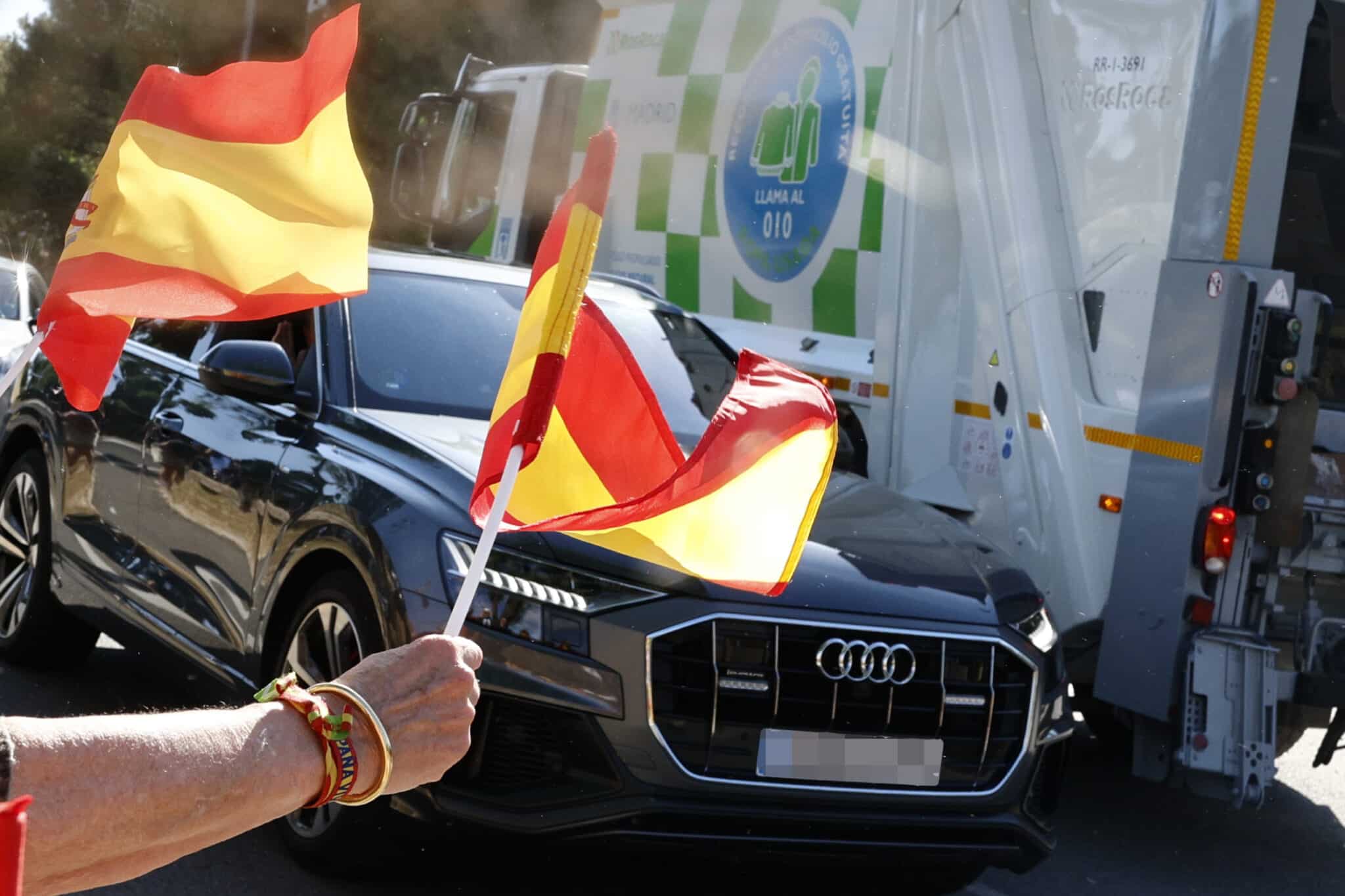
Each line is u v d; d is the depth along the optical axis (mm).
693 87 8117
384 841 3758
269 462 4352
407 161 10789
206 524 4547
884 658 3779
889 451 6723
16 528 5844
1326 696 5215
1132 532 5234
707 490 1472
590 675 3537
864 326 6980
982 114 6227
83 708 5258
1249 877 4988
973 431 6270
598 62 8953
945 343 6473
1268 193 5039
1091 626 5613
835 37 7160
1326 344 5027
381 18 16312
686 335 5426
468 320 4875
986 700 3924
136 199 1578
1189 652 5027
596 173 1331
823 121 7199
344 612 3855
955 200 6457
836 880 4395
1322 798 6066
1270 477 4984
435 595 3607
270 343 4543
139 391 5211
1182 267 5137
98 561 5164
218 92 1605
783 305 7422
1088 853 5105
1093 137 5766
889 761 3771
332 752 1249
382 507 3850
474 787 3545
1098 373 5691
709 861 3916
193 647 4527
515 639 3539
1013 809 3973
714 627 3641
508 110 10055
